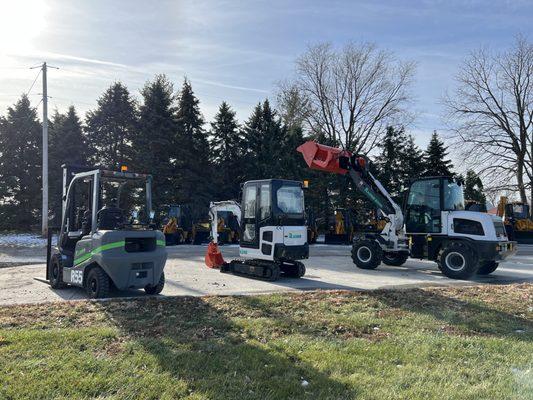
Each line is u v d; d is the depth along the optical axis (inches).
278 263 491.5
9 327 251.0
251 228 505.0
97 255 343.3
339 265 648.4
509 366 207.2
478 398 170.1
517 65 1518.2
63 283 401.1
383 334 258.4
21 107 1632.6
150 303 315.6
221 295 349.4
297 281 474.9
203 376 183.8
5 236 1290.6
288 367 197.0
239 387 174.2
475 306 334.6
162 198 1364.4
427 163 1692.9
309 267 619.8
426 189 564.4
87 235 367.2
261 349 220.5
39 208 1617.9
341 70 1678.2
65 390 165.6
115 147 1689.2
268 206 485.4
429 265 657.0
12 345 212.5
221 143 1631.4
